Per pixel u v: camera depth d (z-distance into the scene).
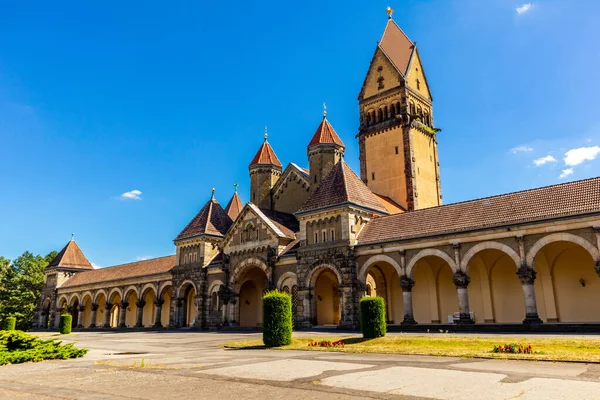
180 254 70.81
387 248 45.94
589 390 13.98
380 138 72.50
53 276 100.25
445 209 45.56
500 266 47.09
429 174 72.69
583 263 41.59
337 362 22.27
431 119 76.88
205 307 65.06
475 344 27.92
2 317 99.69
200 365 22.17
